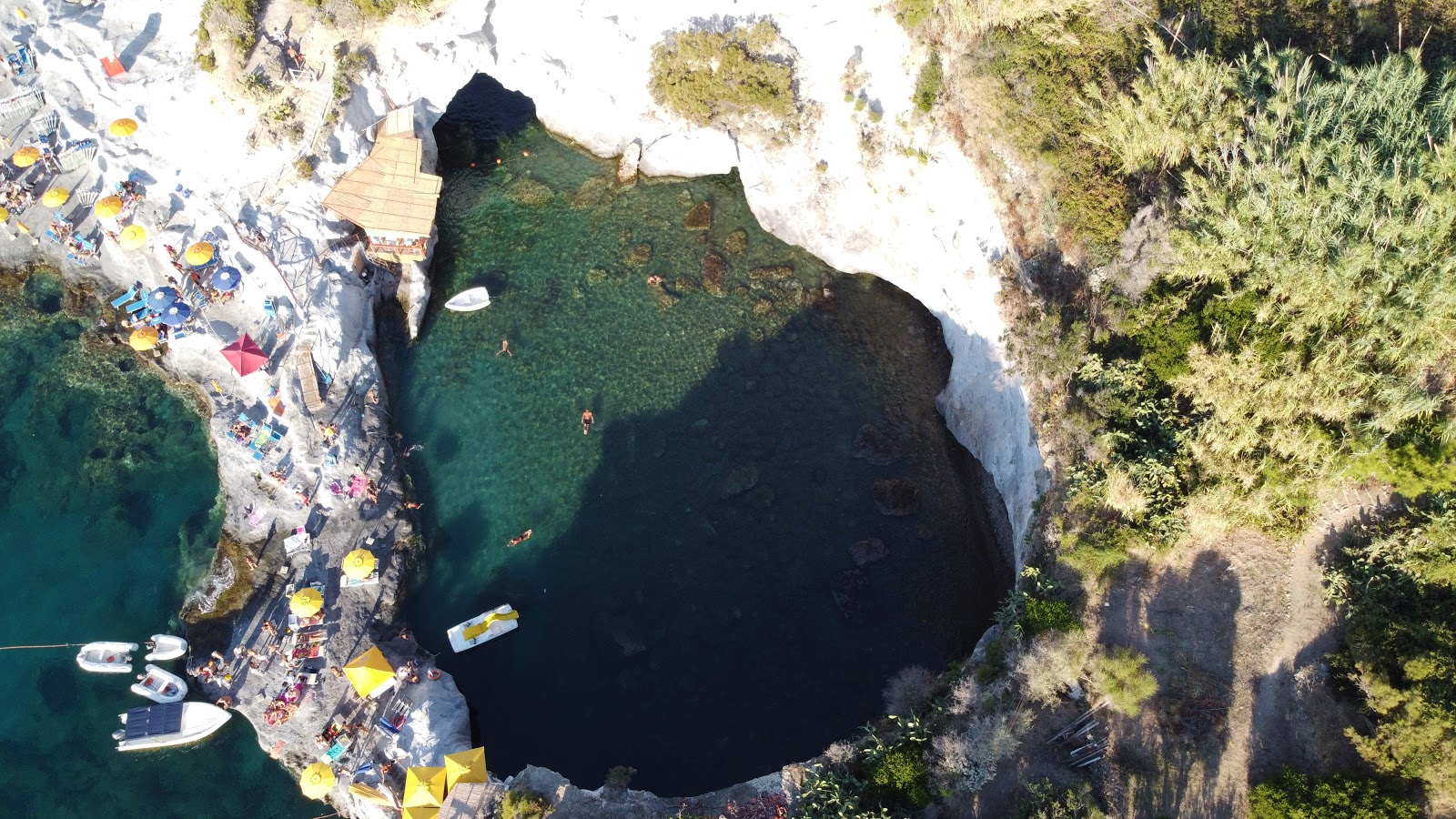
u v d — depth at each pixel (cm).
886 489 3762
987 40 3522
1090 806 2648
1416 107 3017
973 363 3772
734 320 4122
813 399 3962
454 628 3509
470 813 3075
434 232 4369
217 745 3359
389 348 4147
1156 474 3002
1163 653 2894
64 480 3888
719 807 3000
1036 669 2856
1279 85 3072
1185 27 3416
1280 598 2898
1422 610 2697
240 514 3694
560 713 3416
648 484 3800
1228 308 2994
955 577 3597
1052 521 3125
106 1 4478
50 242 4359
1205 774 2719
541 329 4147
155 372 4100
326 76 4281
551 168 4544
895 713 3081
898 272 4112
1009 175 3531
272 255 4106
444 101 4506
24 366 4162
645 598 3594
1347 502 2927
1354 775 2530
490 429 3950
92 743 3378
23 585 3672
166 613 3600
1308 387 2877
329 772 3189
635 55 4228
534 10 4253
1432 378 2823
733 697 3416
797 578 3606
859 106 3934
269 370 3950
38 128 4497
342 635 3456
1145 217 3144
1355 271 2764
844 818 2772
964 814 2772
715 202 4391
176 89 4288
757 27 4028
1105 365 3180
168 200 4288
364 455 3784
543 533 3728
